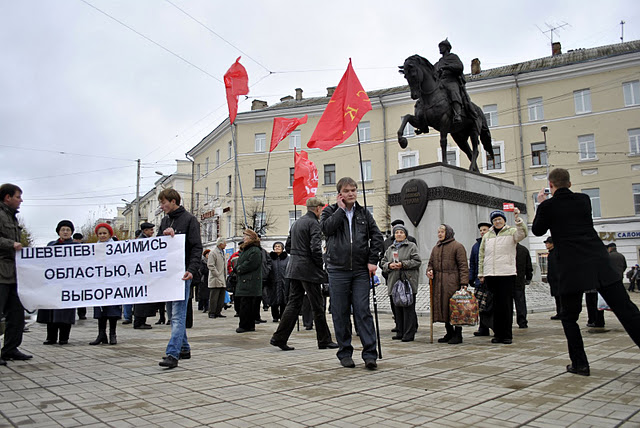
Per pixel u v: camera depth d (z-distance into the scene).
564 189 4.58
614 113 31.83
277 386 4.13
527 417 3.12
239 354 5.99
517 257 8.67
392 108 36.72
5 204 5.82
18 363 5.41
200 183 47.25
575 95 32.88
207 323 10.90
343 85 6.69
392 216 11.80
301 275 6.25
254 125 40.06
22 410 3.41
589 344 6.33
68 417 3.24
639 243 30.69
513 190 13.97
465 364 5.09
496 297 6.74
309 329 9.14
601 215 31.83
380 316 10.92
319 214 6.54
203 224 45.34
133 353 6.17
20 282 5.75
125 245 5.78
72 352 6.30
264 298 11.02
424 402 3.54
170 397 3.76
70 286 5.80
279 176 39.00
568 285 4.36
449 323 6.90
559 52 38.19
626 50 33.97
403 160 36.03
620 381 4.12
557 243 4.51
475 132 12.74
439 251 7.03
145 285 5.58
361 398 3.68
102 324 7.20
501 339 6.70
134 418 3.20
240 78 12.27
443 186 10.85
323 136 6.74
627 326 4.19
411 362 5.26
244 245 8.88
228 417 3.21
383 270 8.14
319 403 3.55
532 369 4.73
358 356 5.77
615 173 31.59
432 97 11.59
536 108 33.66
